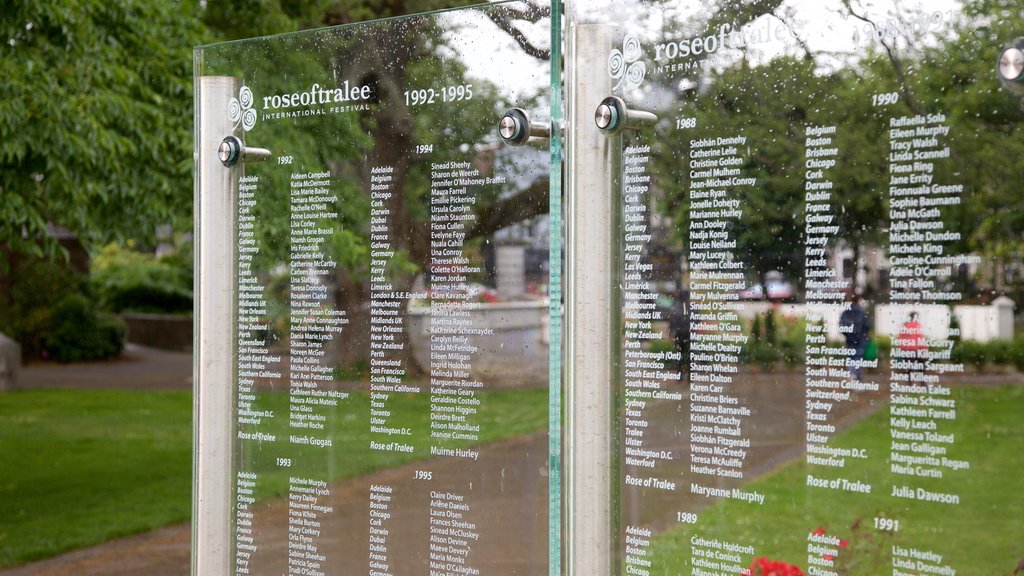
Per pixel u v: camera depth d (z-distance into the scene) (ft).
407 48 11.00
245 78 12.37
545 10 9.99
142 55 25.16
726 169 8.86
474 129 10.48
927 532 7.68
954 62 7.64
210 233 12.57
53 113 21.20
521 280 10.15
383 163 11.17
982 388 7.45
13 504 29.04
